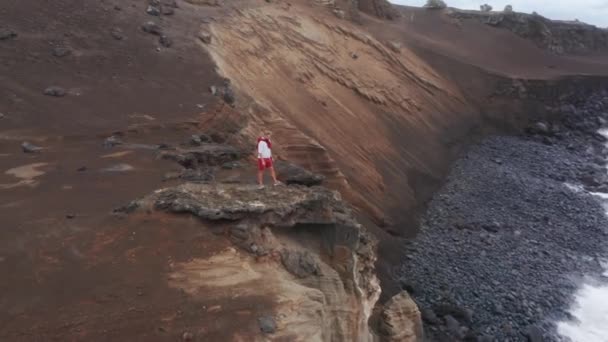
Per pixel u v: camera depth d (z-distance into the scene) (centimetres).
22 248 1055
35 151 1661
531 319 2017
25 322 840
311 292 1030
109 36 2673
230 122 2195
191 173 1501
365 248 1388
